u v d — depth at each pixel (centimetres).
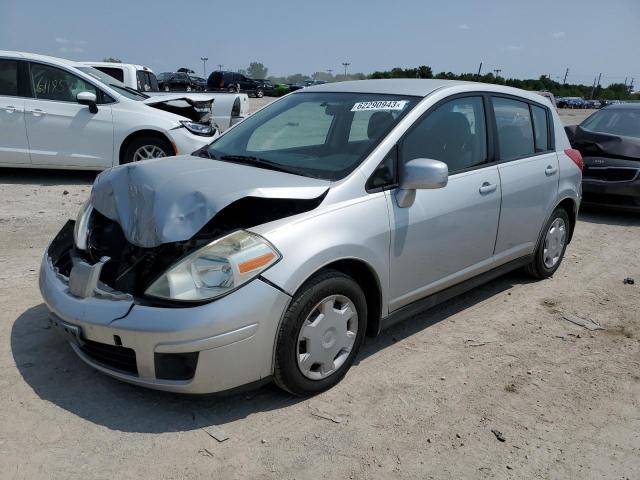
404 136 361
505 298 484
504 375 356
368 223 328
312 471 264
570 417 314
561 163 504
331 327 316
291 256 292
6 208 686
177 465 263
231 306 274
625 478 269
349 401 320
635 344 407
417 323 428
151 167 348
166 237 288
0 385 318
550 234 511
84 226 340
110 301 286
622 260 607
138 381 286
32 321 393
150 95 980
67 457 265
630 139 790
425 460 275
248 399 317
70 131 822
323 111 405
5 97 803
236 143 412
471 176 402
